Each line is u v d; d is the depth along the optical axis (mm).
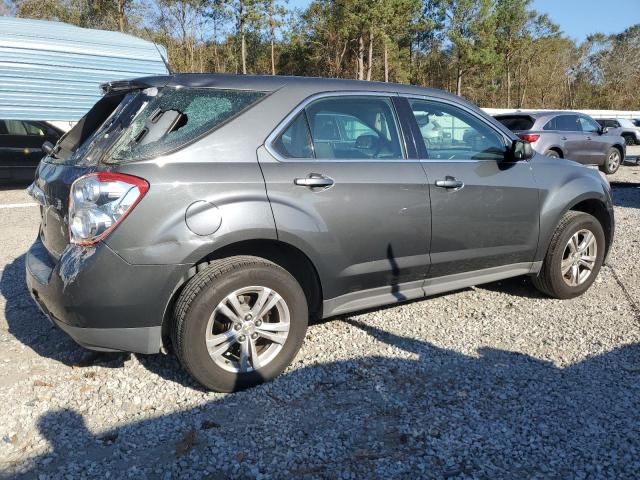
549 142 13141
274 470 2549
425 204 3785
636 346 3861
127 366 3572
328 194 3404
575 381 3365
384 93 3855
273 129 3332
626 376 3426
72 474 2520
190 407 3084
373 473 2529
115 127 3195
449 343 3922
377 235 3607
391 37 41344
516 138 4395
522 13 49656
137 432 2846
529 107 58281
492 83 54219
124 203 2877
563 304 4711
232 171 3129
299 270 3590
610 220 4988
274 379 3387
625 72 62094
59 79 10727
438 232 3883
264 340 3387
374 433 2836
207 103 3248
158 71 11883
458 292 5004
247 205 3121
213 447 2711
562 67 59250
